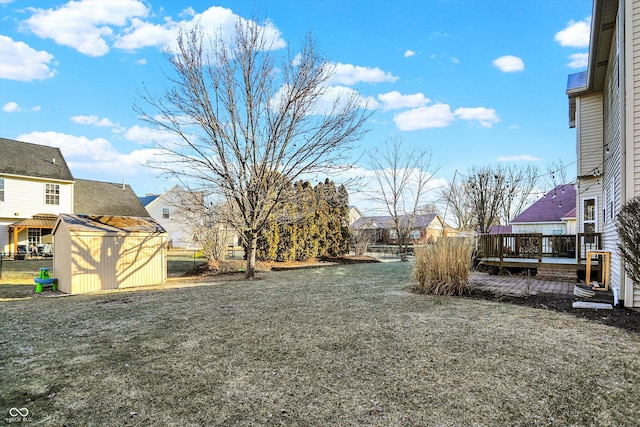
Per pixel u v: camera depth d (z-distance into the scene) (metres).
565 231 19.12
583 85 10.14
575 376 2.84
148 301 6.25
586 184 10.54
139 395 2.56
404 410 2.32
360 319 4.73
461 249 6.94
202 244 12.51
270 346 3.62
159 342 3.79
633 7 5.29
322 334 4.03
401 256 18.06
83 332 4.21
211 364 3.15
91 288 7.71
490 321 4.60
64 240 7.79
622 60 5.36
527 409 2.33
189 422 2.20
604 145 9.02
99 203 22.20
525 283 7.91
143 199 35.19
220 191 9.77
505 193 27.42
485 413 2.28
